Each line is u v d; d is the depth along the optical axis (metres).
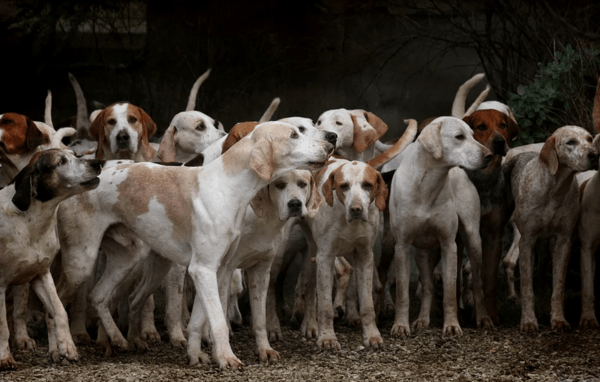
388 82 21.67
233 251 8.35
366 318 9.27
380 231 11.84
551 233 10.19
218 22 22.22
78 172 7.88
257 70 22.19
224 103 22.17
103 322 8.86
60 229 8.62
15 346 8.76
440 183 9.70
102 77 22.22
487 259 10.63
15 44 21.75
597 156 9.51
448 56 21.19
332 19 21.98
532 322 9.87
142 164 8.66
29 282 8.61
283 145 8.00
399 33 21.52
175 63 22.33
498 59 20.00
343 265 10.84
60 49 22.09
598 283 11.11
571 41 15.77
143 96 22.30
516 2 18.36
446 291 9.91
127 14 22.48
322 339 9.15
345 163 9.09
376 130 12.25
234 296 10.39
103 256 11.46
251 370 8.02
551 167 9.68
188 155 11.64
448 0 20.33
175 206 8.26
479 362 8.41
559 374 7.80
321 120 11.84
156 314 11.45
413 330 10.11
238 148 8.19
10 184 8.05
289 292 13.00
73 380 7.54
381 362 8.52
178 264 8.55
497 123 10.59
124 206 8.47
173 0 22.36
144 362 8.47
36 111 21.89
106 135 10.95
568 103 13.70
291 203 8.35
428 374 7.92
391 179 10.88
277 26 22.25
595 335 9.45
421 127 13.30
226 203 8.09
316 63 22.03
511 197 10.79
